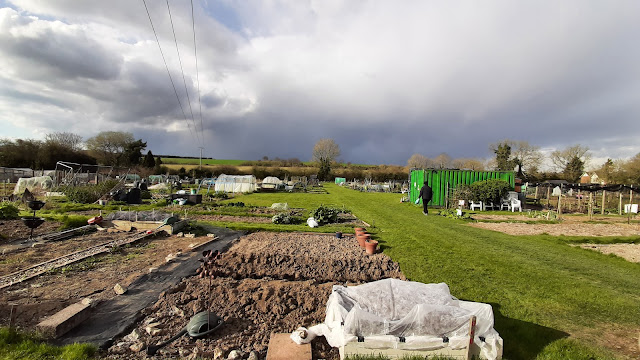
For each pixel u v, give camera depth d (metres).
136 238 9.77
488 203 21.88
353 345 3.89
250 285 6.03
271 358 3.92
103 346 4.14
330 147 82.12
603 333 4.89
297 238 10.95
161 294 5.75
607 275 7.67
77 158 54.34
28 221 9.76
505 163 56.06
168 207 19.05
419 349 3.90
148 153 64.38
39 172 40.91
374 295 4.60
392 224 14.58
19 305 5.14
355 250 9.41
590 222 16.59
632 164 40.25
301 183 50.06
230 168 64.81
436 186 23.30
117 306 5.28
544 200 31.05
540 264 8.45
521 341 4.59
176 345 4.23
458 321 4.04
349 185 54.03
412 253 9.23
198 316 4.55
